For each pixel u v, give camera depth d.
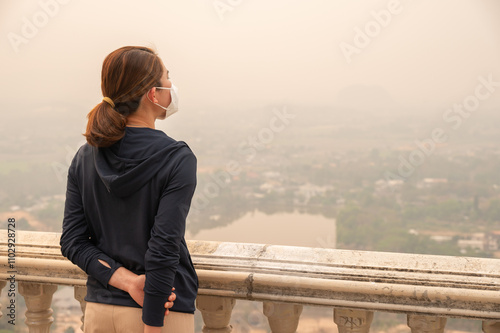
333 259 1.19
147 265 0.87
